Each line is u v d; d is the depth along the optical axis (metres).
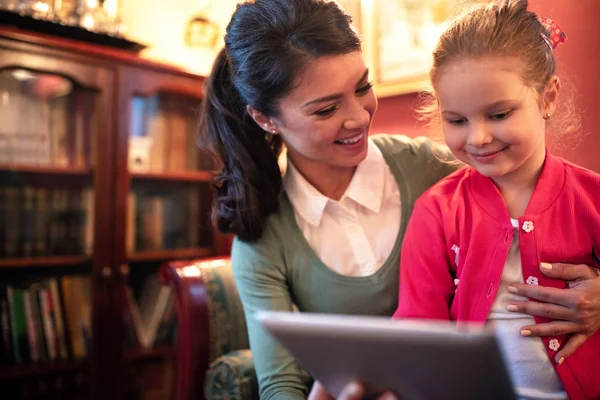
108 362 1.89
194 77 2.09
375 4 1.89
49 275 1.82
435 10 1.70
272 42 0.93
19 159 1.74
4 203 1.72
